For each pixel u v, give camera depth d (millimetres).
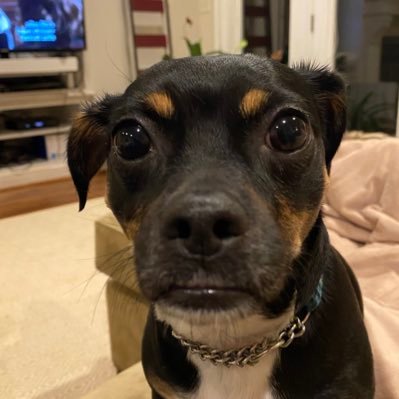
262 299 129
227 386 170
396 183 305
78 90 798
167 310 131
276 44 763
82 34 782
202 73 145
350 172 323
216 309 126
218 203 116
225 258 119
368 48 658
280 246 130
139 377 236
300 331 161
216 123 141
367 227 309
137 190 153
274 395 167
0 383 323
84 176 213
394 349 226
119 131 154
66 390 315
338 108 190
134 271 140
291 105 145
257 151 142
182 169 136
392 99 638
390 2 628
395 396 210
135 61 856
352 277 214
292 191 147
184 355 174
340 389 166
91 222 591
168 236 121
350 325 173
